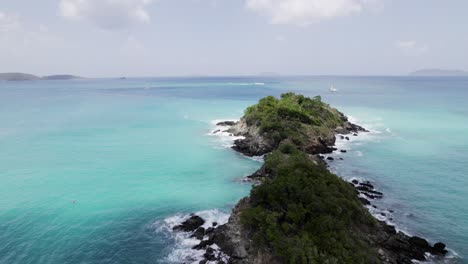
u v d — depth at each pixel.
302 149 56.25
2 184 45.59
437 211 36.53
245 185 44.91
